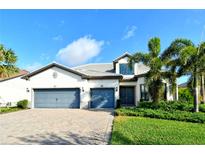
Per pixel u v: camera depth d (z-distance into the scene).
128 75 28.34
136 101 27.53
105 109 23.56
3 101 30.45
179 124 13.66
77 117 17.09
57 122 14.84
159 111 17.91
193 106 18.92
